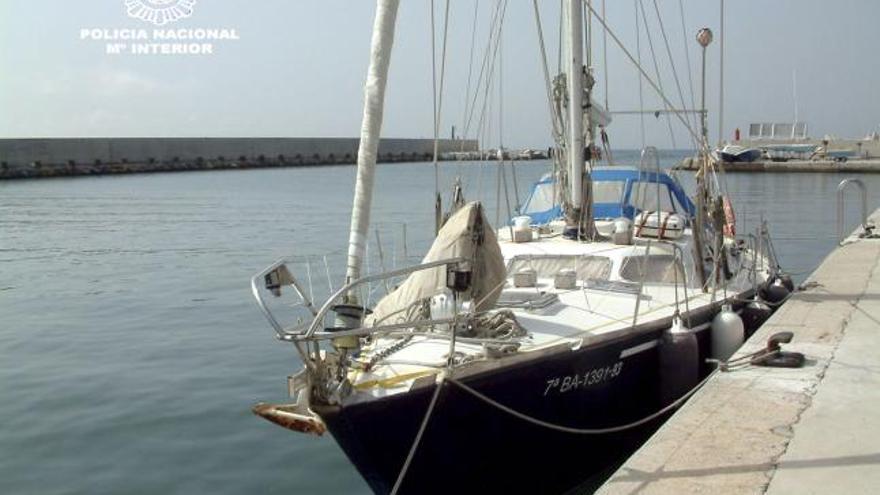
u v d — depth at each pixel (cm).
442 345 577
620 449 701
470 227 589
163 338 1191
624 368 652
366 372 534
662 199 919
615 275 762
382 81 539
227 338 1185
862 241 1488
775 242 2195
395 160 9425
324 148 9262
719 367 645
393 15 539
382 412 503
